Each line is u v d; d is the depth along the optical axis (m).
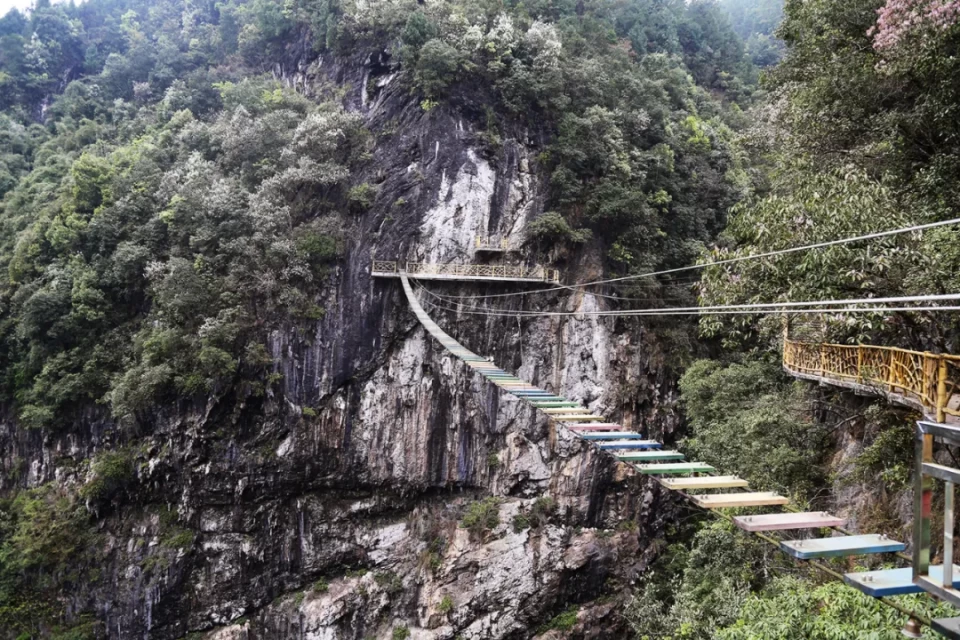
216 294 35.78
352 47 44.41
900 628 9.94
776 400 23.64
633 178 40.03
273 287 35.72
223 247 36.19
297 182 37.78
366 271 37.28
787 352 19.41
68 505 37.16
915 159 18.31
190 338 35.28
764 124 24.83
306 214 38.16
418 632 35.66
